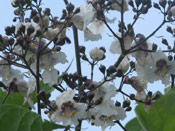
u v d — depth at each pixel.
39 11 1.28
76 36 1.31
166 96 0.80
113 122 1.29
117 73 1.26
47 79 1.26
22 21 1.31
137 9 1.30
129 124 1.27
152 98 1.29
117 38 1.31
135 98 1.29
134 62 1.29
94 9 1.31
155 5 1.30
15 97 1.31
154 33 1.29
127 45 1.31
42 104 1.22
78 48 1.31
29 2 1.29
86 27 1.34
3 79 1.28
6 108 1.08
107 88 1.26
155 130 0.84
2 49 1.24
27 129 1.07
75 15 1.29
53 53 1.27
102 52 1.30
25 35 1.25
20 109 1.08
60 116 1.22
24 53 1.27
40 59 1.26
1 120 1.08
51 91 1.31
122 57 1.29
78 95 1.25
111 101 1.27
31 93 1.27
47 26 1.28
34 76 1.23
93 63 1.30
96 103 1.24
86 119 1.26
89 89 1.25
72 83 1.26
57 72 1.27
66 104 1.22
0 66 1.28
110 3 1.33
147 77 1.30
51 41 1.24
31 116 1.08
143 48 1.30
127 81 1.31
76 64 1.30
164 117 0.83
